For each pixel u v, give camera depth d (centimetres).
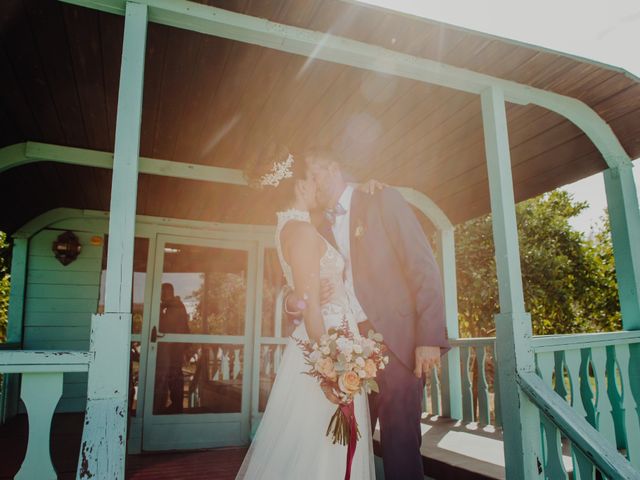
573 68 274
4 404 507
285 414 183
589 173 397
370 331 175
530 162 390
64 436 433
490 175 278
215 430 506
